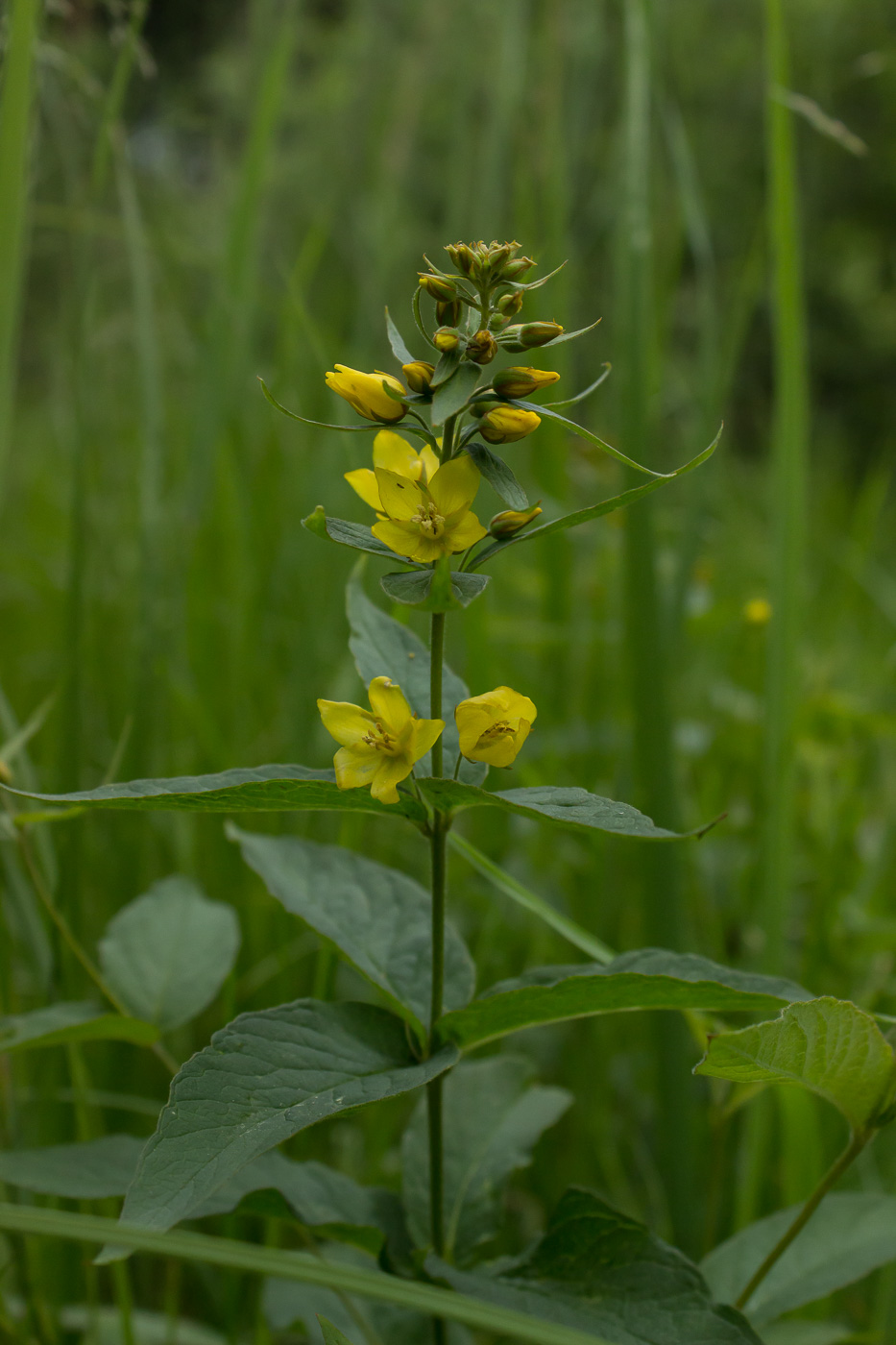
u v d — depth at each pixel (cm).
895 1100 41
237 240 67
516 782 69
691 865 62
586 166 86
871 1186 55
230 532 77
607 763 73
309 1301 47
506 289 41
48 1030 46
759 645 76
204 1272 54
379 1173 54
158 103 92
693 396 94
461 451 40
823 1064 41
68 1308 51
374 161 89
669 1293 41
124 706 71
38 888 47
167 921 49
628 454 56
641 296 57
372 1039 41
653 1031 52
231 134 92
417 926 45
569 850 73
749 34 153
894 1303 47
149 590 60
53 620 86
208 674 75
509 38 79
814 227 300
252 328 77
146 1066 60
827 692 79
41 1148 44
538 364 70
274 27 77
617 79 82
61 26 59
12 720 52
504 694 39
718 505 106
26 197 50
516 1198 58
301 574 76
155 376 62
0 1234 48
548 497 70
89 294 57
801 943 68
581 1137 57
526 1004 41
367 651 44
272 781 39
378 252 85
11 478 119
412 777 40
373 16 93
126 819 62
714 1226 50
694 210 64
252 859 45
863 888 67
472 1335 47
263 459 78
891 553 141
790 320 54
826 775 74
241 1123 38
